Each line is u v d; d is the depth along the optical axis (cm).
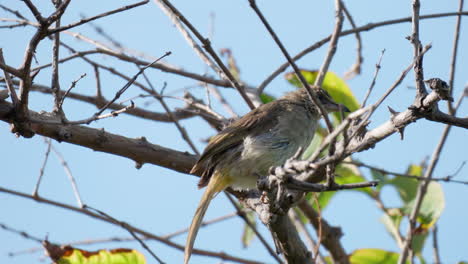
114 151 1093
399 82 720
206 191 1140
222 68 1103
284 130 1173
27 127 945
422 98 775
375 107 646
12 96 910
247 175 1152
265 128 1167
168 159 1127
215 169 1150
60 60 1198
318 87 1251
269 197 879
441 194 1262
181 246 1183
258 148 1144
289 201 883
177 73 1248
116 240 1254
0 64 856
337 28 1244
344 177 1297
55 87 1029
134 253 1055
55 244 1066
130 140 1105
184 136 1179
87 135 1062
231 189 1191
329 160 686
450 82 1153
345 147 682
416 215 1112
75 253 1058
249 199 1151
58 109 1016
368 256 1279
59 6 889
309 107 1232
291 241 968
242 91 1148
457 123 791
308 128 1224
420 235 1259
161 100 1200
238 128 1149
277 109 1196
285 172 725
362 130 833
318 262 1180
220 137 1139
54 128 1022
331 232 1291
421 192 1110
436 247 1140
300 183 730
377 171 1162
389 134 806
